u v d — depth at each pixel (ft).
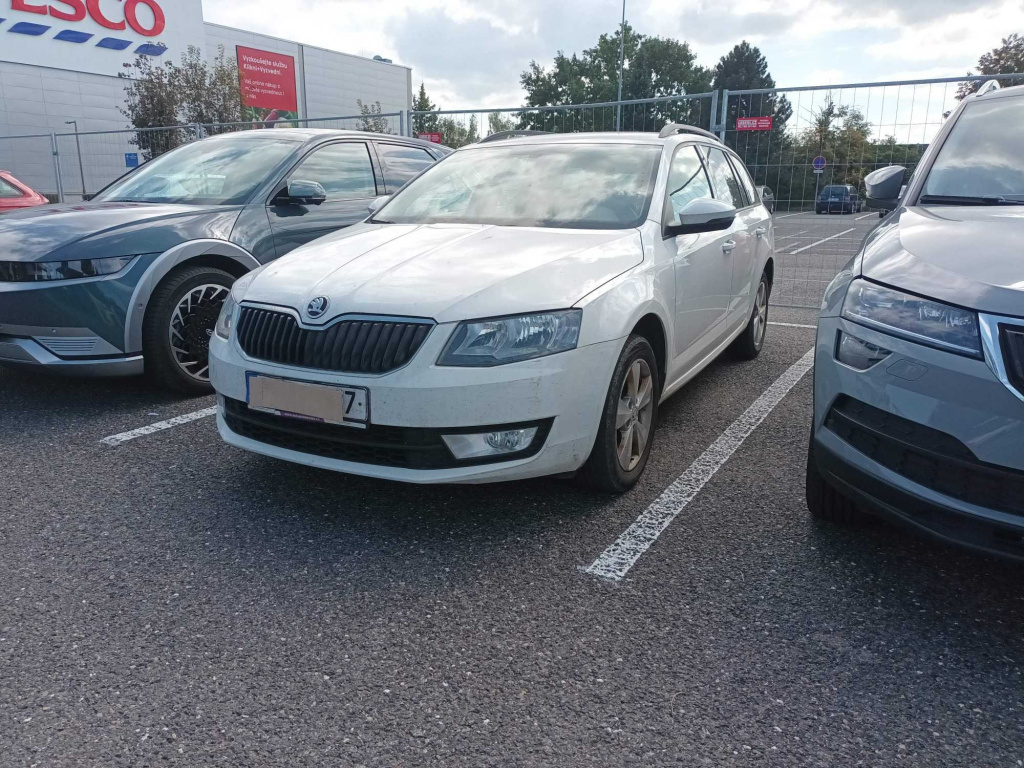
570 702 6.35
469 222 12.05
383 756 5.75
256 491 10.53
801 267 30.99
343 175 18.34
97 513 9.85
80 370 13.66
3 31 65.82
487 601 7.86
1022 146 9.95
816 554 8.80
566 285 9.30
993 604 7.80
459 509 9.98
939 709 6.26
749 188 17.70
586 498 10.34
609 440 9.80
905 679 6.63
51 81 69.51
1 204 30.50
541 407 8.77
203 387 15.08
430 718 6.16
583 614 7.63
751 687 6.53
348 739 5.93
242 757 5.74
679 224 11.48
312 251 10.94
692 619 7.53
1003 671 6.75
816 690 6.49
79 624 7.43
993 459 6.55
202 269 14.80
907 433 7.08
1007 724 6.09
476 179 13.29
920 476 7.05
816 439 8.27
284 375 9.15
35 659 6.89
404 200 13.51
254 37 110.22
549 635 7.27
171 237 14.35
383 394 8.55
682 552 8.86
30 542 9.07
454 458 8.66
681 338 11.98
